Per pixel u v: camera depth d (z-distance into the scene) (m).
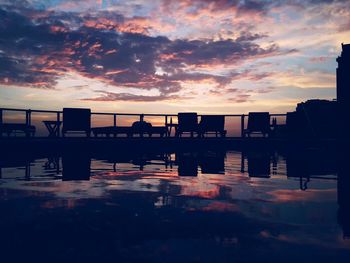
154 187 4.89
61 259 2.09
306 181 5.48
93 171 7.06
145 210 3.40
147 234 2.61
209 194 4.30
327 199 3.94
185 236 2.55
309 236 2.55
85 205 3.62
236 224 2.88
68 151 9.83
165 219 3.05
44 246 2.33
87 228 2.76
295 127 11.27
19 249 2.27
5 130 9.93
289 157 9.98
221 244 2.38
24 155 9.09
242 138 11.86
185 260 2.10
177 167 7.91
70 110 10.79
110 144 10.42
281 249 2.28
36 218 3.06
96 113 11.23
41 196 4.14
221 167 7.83
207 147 11.41
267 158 10.15
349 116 6.45
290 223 2.90
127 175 6.38
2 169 7.28
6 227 2.78
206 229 2.74
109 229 2.72
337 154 6.64
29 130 10.30
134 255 2.17
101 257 2.13
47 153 9.50
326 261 2.08
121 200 3.90
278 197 4.07
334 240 2.47
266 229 2.74
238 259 2.11
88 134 10.98
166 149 11.20
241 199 3.96
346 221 2.96
